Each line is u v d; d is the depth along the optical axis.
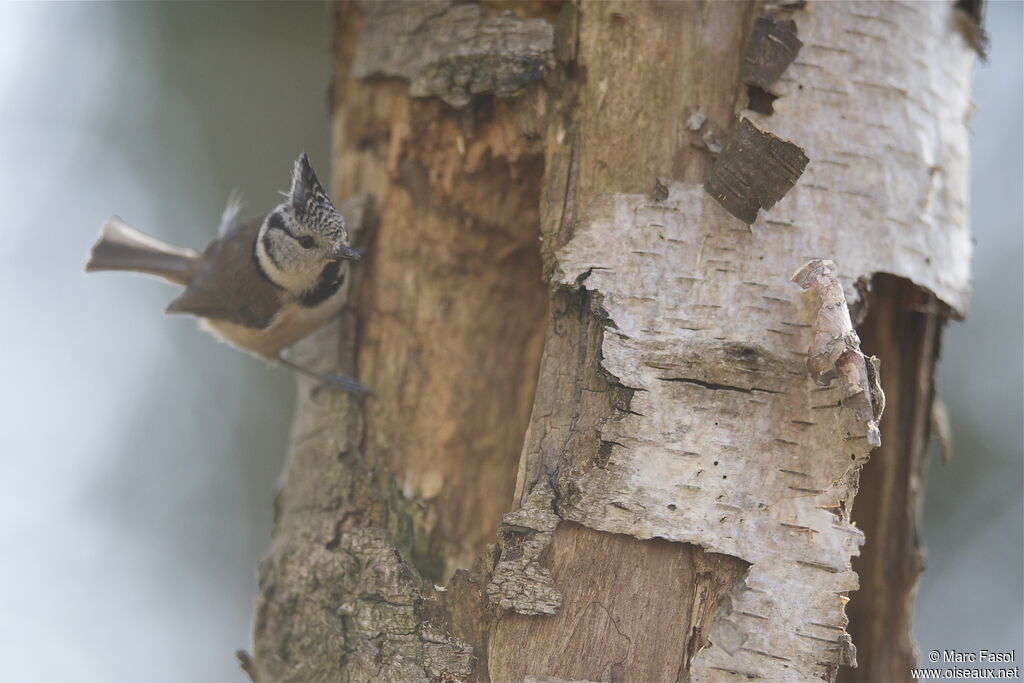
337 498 6.79
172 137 13.21
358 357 7.69
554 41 6.23
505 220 7.34
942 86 6.34
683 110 5.89
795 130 5.76
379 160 7.68
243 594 11.91
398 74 7.07
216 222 13.08
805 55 5.84
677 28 5.96
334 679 5.82
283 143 13.23
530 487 5.52
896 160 5.92
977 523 11.66
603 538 5.23
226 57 13.22
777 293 5.45
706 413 5.24
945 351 12.20
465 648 5.44
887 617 7.07
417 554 7.08
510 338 7.70
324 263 7.61
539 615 5.21
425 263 7.63
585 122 6.09
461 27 6.68
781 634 4.96
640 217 5.64
